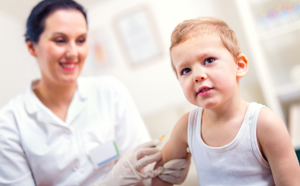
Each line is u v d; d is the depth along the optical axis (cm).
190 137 74
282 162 59
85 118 115
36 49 105
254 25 225
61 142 109
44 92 114
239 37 246
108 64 285
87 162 110
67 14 100
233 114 64
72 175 109
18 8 225
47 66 103
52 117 109
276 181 61
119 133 121
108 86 125
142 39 272
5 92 215
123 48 278
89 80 127
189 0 253
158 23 265
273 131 59
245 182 64
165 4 259
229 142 64
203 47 59
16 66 229
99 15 278
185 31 62
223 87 59
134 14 269
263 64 217
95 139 113
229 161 64
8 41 226
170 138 84
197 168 73
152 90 275
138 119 125
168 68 269
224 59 60
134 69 278
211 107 59
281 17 219
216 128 66
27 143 106
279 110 223
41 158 106
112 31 278
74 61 104
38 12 98
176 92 268
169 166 83
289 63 245
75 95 117
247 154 62
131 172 87
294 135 191
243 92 250
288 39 241
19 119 109
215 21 65
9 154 105
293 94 244
